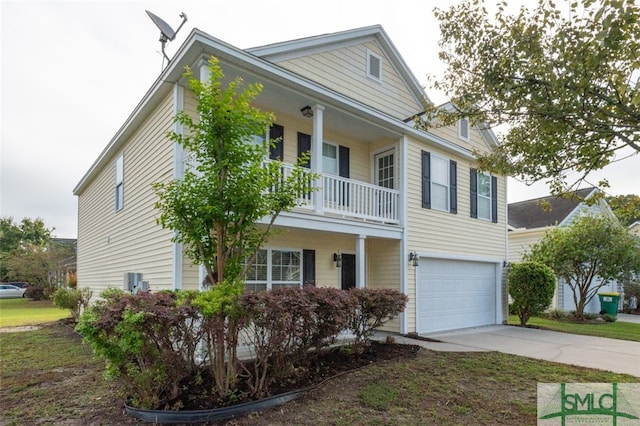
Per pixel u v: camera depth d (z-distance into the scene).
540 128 4.27
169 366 4.17
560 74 3.84
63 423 3.97
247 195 4.65
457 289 11.59
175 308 4.20
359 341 6.79
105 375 4.10
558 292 15.95
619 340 9.24
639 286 17.92
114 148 11.39
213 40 6.48
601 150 4.30
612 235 13.73
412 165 10.58
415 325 10.12
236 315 4.42
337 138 10.48
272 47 8.16
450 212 11.53
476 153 7.12
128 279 9.70
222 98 4.79
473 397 4.83
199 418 4.02
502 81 4.39
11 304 23.66
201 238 4.78
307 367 5.66
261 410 4.33
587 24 3.66
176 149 7.13
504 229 13.56
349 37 9.78
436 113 6.09
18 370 6.16
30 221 38.66
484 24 4.66
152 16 8.74
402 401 4.66
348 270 10.55
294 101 8.48
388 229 9.72
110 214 12.03
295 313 4.90
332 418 4.12
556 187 5.12
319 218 8.15
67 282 21.91
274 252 9.05
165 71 7.23
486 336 9.83
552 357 7.17
